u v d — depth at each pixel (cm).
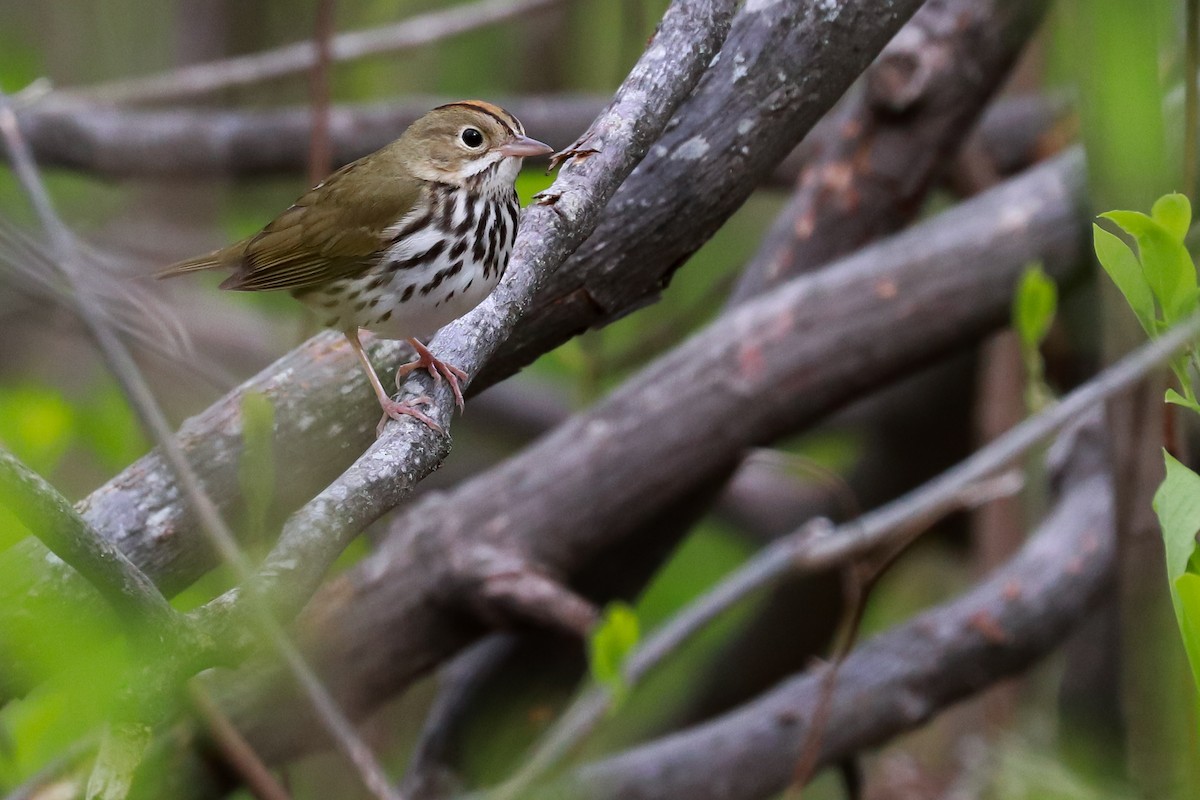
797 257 1141
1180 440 755
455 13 1580
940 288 1030
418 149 945
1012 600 1041
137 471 691
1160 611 739
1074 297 1209
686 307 1590
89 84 1833
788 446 1506
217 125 1471
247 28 1841
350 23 1869
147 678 406
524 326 721
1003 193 1082
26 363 1552
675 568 1544
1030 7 1057
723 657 1370
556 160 658
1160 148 389
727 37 691
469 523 967
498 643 1051
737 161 702
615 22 1767
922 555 1577
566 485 979
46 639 348
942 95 1082
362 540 1192
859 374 1024
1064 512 1122
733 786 990
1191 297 491
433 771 1060
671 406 995
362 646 930
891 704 1016
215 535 482
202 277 1644
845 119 1162
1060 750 1081
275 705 859
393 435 557
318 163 1084
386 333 919
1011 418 1292
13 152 698
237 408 719
